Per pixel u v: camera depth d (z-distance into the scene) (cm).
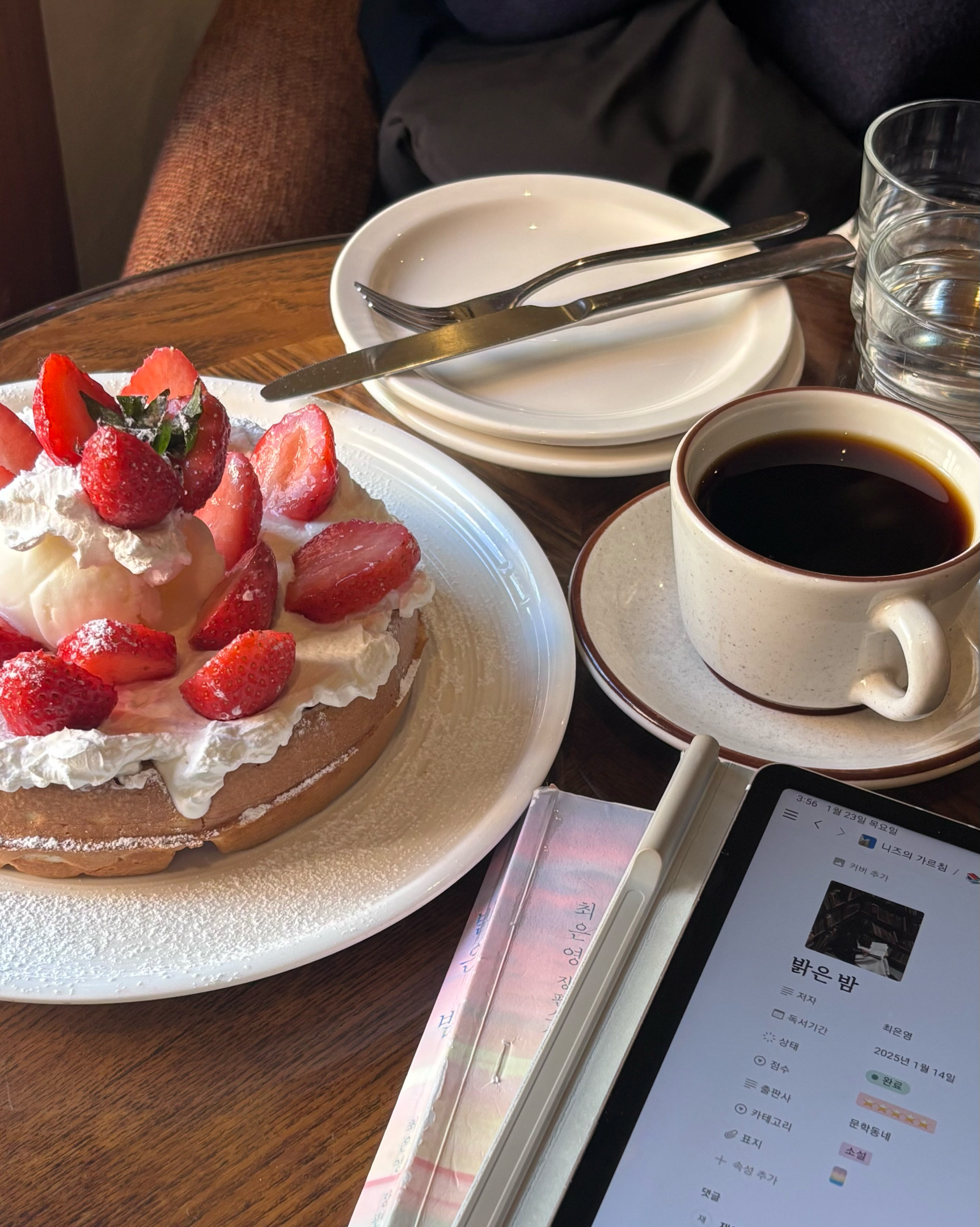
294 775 63
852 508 67
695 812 53
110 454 59
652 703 68
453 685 72
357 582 67
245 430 80
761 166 143
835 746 66
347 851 62
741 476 70
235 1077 54
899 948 49
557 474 84
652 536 79
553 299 102
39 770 58
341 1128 53
